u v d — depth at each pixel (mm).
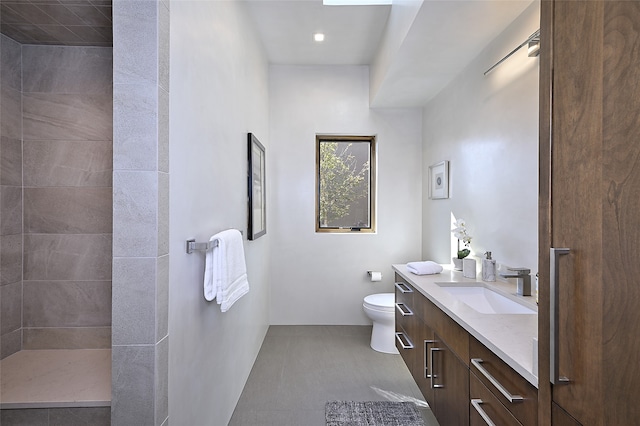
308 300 4219
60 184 2107
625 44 683
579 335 815
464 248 2996
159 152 1283
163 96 1314
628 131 678
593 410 769
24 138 2090
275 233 4188
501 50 2385
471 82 2867
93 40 2037
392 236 4234
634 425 666
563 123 885
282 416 2367
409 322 2609
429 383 2119
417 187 4234
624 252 689
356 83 4195
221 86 2100
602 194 747
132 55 1270
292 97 4176
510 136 2297
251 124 3020
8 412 1483
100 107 2115
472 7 2105
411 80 3281
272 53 3834
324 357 3328
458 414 1677
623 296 691
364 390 2719
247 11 2842
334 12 2984
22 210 2096
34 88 2088
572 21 849
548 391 933
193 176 1645
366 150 4340
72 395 1529
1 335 1992
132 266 1267
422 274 2676
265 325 3867
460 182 3109
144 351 1267
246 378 2848
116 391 1262
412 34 2400
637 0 654
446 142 3439
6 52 1998
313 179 4199
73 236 2117
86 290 2125
